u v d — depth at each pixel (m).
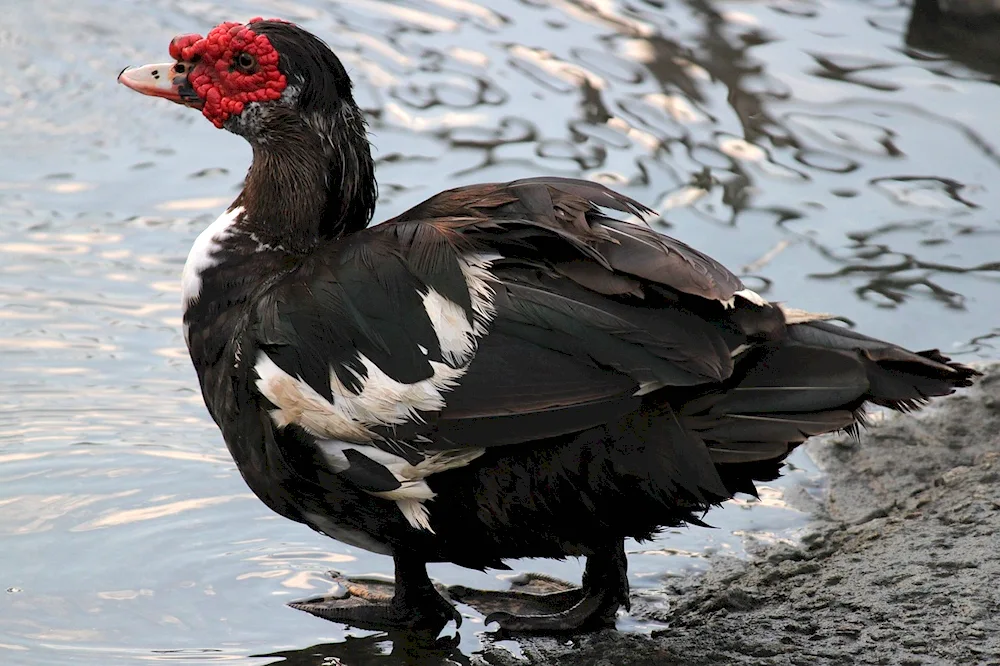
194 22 18.20
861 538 9.95
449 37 17.84
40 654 8.79
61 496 10.50
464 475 8.27
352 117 9.27
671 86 16.56
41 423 11.39
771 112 16.03
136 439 11.26
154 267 13.57
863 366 7.66
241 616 9.31
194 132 15.95
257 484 8.95
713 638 8.81
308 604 9.46
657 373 7.68
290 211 9.16
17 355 12.24
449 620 9.34
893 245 13.91
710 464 7.71
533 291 7.96
